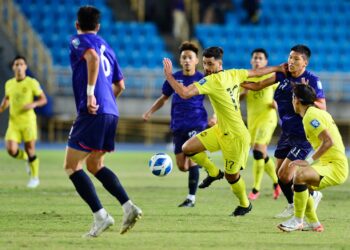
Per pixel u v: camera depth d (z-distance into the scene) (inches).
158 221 956.6
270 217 1011.9
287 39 3088.1
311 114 853.2
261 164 1245.7
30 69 2618.1
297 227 874.1
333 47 3056.1
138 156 2273.6
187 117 1173.1
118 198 813.2
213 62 989.2
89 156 824.3
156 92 2679.6
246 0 3125.0
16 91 1428.4
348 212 1074.7
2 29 2645.2
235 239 816.3
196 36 3058.6
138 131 2751.0
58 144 2647.6
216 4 3189.0
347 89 2731.3
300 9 3240.7
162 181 1549.0
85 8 821.9
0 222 935.0
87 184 810.2
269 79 1000.2
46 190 1334.9
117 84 861.2
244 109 2596.0
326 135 840.9
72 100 2640.3
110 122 816.3
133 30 3021.7
